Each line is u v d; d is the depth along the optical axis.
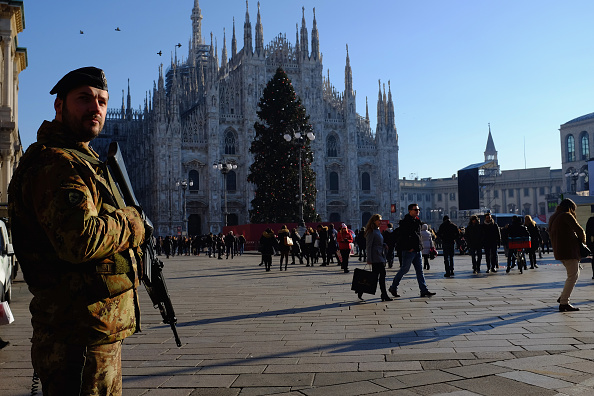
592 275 22.28
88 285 3.10
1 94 34.03
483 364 7.50
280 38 102.19
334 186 104.31
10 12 34.22
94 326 3.11
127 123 135.00
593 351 8.12
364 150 107.38
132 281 3.31
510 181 151.12
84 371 3.15
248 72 97.25
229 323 11.66
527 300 14.35
